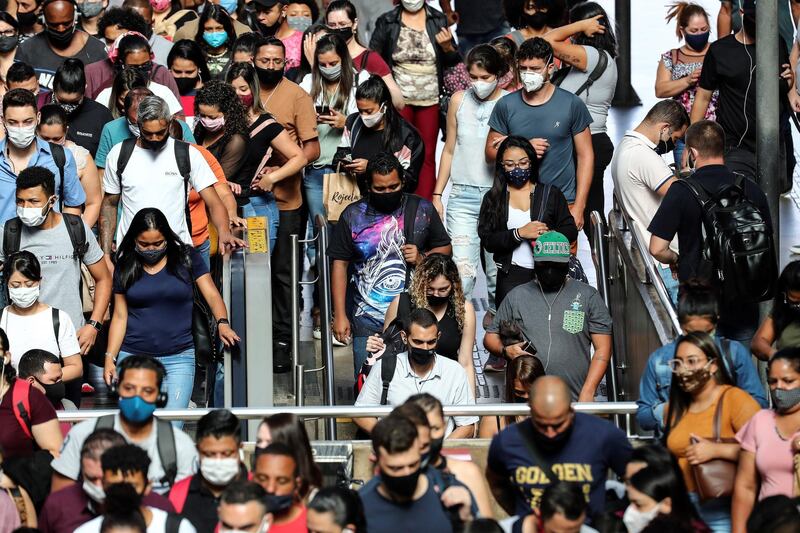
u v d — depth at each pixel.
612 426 19.31
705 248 24.31
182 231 25.80
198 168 25.78
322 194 30.47
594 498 19.19
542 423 18.86
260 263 25.56
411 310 24.47
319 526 17.47
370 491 18.33
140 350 24.16
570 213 27.64
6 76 29.36
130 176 25.58
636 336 27.16
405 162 29.14
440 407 19.25
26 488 19.86
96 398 27.41
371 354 24.19
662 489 17.88
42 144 26.16
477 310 32.22
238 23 37.53
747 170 30.16
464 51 41.78
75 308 25.03
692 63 34.50
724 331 25.33
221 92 27.70
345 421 26.73
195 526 18.77
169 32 38.19
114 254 26.22
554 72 31.02
